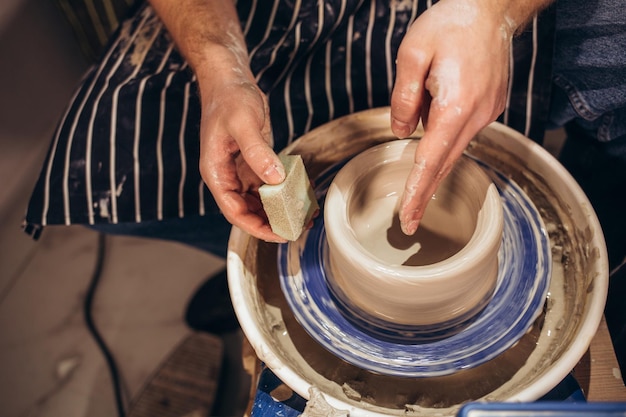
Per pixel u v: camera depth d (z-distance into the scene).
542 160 0.91
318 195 0.95
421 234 0.86
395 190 0.87
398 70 0.73
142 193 1.09
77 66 1.96
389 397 0.77
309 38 1.06
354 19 1.07
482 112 0.73
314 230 0.90
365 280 0.73
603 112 1.04
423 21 0.73
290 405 0.76
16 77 1.73
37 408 1.62
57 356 1.71
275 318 0.87
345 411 0.69
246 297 0.81
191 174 1.08
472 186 0.80
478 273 0.73
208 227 1.23
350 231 0.76
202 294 1.74
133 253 1.91
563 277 0.86
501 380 0.77
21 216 1.88
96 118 1.12
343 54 1.06
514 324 0.77
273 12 1.11
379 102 1.07
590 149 1.22
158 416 1.52
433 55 0.71
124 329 1.74
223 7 1.05
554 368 0.70
